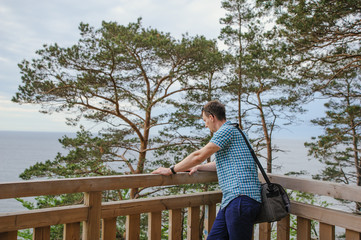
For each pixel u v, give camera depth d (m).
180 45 10.80
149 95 12.23
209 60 10.98
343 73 8.18
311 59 7.02
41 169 9.70
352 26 6.17
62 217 1.74
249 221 1.80
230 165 1.88
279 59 7.50
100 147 11.08
